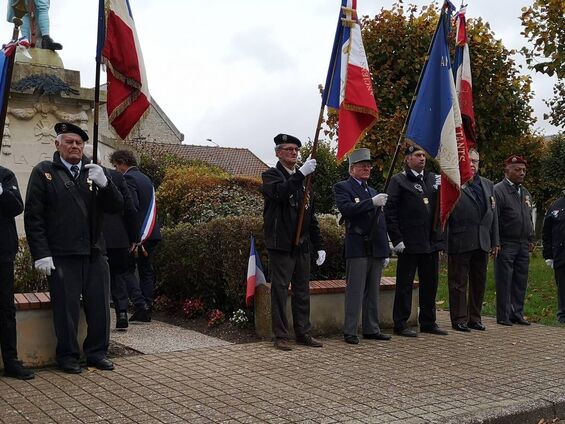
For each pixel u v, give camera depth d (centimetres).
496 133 1461
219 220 831
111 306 874
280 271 710
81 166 617
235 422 462
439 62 735
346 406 501
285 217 706
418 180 806
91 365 620
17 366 580
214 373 598
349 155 765
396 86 1394
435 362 654
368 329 775
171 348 707
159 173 1650
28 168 930
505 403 516
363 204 736
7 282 578
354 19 696
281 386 556
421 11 1427
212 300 859
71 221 598
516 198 910
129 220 750
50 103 948
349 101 685
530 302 1087
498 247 875
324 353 688
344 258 812
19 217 897
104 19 581
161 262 923
